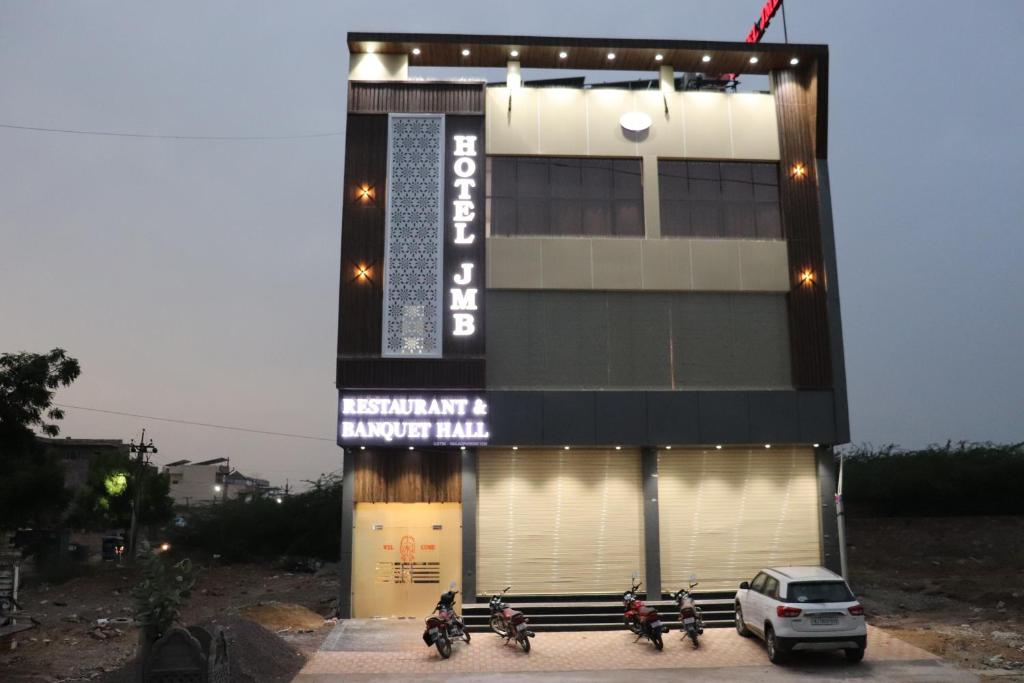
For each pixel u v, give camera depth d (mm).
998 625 17234
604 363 19156
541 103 20047
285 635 16891
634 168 20109
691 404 18766
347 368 18422
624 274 19406
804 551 18797
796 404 18969
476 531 18219
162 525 48656
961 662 14070
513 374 18938
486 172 19703
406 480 18438
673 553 18516
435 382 18469
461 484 18359
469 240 19109
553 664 14430
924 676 13133
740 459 19125
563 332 19203
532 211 19625
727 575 18516
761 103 20500
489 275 19203
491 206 19594
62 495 28578
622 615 17547
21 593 25562
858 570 26797
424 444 18203
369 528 18328
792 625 13695
